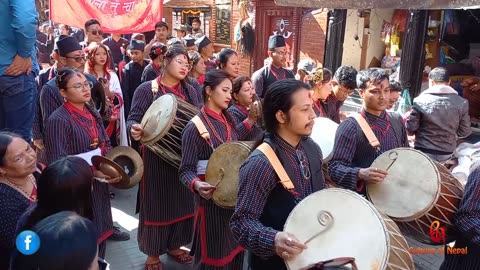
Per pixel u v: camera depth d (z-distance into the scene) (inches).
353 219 76.7
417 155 108.2
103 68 202.4
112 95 194.9
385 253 71.9
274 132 83.9
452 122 177.6
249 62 402.0
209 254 124.1
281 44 206.5
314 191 86.3
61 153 117.3
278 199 82.4
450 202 101.9
